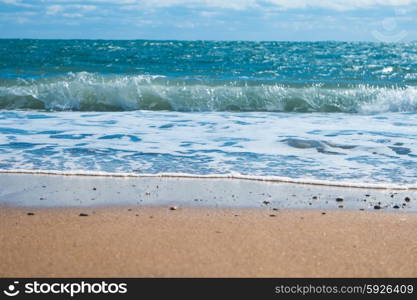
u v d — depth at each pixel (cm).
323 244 388
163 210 475
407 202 509
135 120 1012
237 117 1074
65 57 2730
